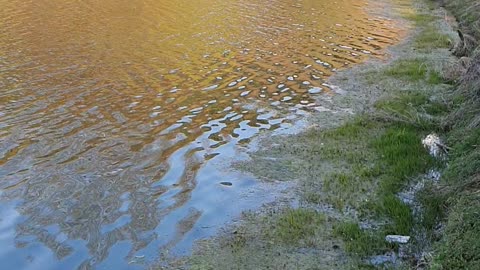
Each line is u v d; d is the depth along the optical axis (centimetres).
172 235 796
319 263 725
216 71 1577
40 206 862
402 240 757
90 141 1098
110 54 1719
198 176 970
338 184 938
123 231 802
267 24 2178
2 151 1045
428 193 868
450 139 1043
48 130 1146
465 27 1912
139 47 1808
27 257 739
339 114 1258
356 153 1051
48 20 2152
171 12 2352
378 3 2625
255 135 1147
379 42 1916
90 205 869
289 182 952
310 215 839
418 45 1852
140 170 986
